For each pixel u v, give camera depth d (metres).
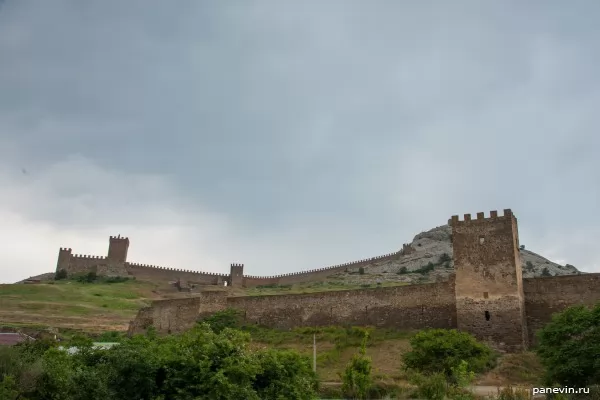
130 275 153.75
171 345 30.11
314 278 143.62
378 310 68.75
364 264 138.38
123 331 87.81
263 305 76.75
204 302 80.12
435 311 64.81
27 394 25.92
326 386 44.84
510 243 59.78
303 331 70.38
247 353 29.80
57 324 89.94
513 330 56.97
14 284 125.12
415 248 138.50
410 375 46.94
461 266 61.56
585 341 37.84
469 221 62.53
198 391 27.19
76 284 136.88
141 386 27.17
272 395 28.97
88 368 28.12
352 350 61.06
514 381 46.81
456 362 45.16
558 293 59.34
